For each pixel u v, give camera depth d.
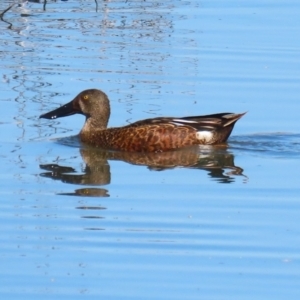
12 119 19.95
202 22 28.91
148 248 13.40
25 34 27.44
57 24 28.77
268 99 21.55
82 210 14.92
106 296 11.84
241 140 19.02
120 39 26.98
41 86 22.31
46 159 17.72
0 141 18.66
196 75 23.34
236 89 22.27
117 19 29.33
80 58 24.83
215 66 24.14
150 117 20.19
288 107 20.94
